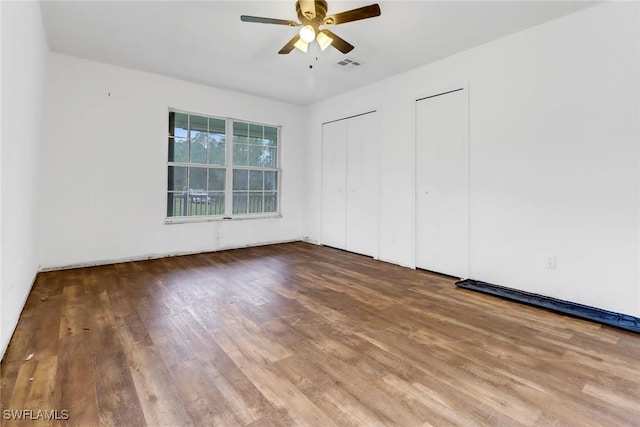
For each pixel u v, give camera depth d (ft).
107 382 5.30
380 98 14.78
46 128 11.78
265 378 5.51
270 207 18.83
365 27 9.84
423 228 13.10
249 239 17.81
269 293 10.03
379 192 14.90
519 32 10.07
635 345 6.82
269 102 18.11
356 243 16.28
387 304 9.19
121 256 13.70
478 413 4.68
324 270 12.96
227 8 8.97
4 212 6.11
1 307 5.92
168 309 8.55
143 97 13.97
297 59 12.39
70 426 4.30
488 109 10.91
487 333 7.36
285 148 18.97
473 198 11.42
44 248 11.91
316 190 18.86
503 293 9.98
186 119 15.48
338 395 5.07
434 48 11.31
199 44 11.24
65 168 12.25
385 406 4.82
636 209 8.13
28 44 7.93
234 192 17.22
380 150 14.83
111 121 13.23
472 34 10.27
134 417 4.50
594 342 6.95
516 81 10.18
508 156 10.44
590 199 8.84
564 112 9.22
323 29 8.78
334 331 7.39
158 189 14.55
